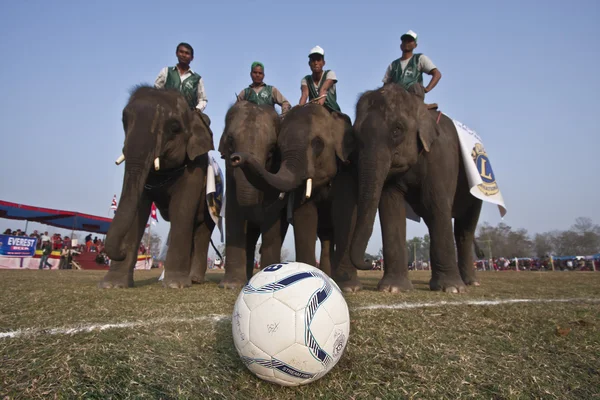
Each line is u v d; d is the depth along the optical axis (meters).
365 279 11.39
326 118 6.56
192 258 8.12
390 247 6.37
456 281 6.15
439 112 6.94
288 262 2.19
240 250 6.72
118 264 6.49
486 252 86.25
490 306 4.32
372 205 5.68
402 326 3.16
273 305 1.89
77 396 1.74
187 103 6.71
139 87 6.68
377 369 2.20
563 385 2.08
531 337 2.92
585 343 2.78
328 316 1.92
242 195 6.07
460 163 7.50
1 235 19.81
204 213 7.86
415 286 7.68
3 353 2.27
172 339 2.68
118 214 5.44
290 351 1.81
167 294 5.41
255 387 1.96
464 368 2.24
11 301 4.56
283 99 7.81
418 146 6.28
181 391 1.86
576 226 89.50
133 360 2.19
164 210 7.69
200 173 7.04
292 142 6.18
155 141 6.02
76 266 23.55
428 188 6.34
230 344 2.60
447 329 3.11
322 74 7.34
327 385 1.99
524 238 92.44
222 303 4.44
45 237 22.06
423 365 2.27
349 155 6.64
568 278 11.77
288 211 6.94
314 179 6.35
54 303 4.40
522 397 1.92
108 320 3.33
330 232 7.75
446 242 6.27
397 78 7.42
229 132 6.48
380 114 6.07
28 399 1.70
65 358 2.16
